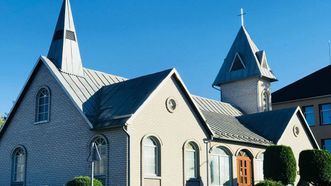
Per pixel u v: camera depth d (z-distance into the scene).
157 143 23.78
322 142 49.00
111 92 25.77
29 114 27.06
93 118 23.91
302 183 31.69
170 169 24.11
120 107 23.75
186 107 25.86
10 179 26.95
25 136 26.92
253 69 42.19
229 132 29.58
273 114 34.66
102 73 28.45
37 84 26.98
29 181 25.95
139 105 22.86
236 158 29.16
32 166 26.06
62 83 25.27
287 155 27.64
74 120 24.48
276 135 32.56
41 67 27.02
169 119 24.59
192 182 25.36
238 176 29.05
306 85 52.41
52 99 25.97
